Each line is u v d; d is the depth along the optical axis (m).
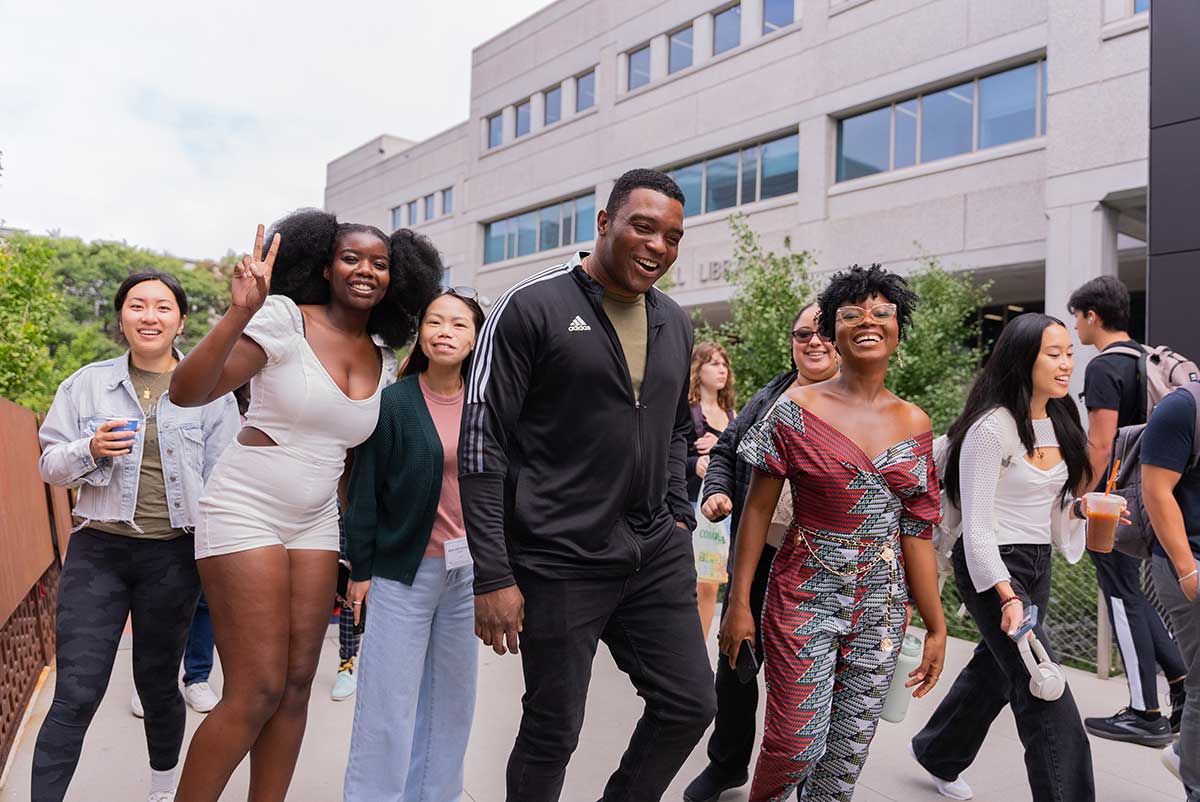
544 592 2.22
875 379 2.36
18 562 3.81
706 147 17.83
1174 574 2.68
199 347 2.10
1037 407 2.84
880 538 2.31
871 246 14.84
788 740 2.26
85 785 3.26
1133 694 3.79
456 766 2.86
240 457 2.38
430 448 2.66
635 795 2.34
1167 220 5.99
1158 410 2.65
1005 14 12.97
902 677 2.54
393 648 2.66
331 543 2.54
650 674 2.31
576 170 21.52
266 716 2.34
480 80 25.33
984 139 13.53
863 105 15.02
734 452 3.23
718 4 17.81
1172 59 6.00
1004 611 2.62
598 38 20.94
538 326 2.18
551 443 2.23
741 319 9.80
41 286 7.29
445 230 27.72
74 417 2.88
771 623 2.34
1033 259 12.77
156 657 2.81
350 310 2.59
